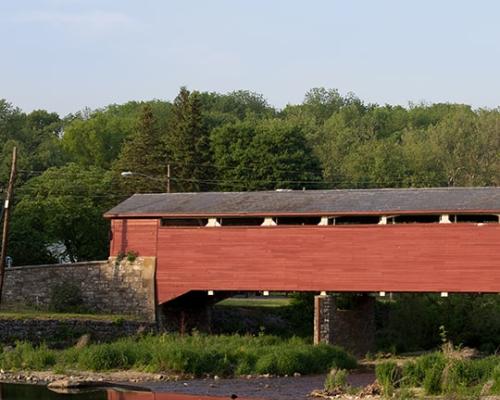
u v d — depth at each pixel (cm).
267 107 17962
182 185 9288
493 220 6012
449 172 11769
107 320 6200
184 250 6562
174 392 4531
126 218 6725
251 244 6391
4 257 6241
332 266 6169
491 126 12212
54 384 4625
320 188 9975
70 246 8406
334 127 13788
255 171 9569
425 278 5931
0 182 9588
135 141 9394
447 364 4319
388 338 6831
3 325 5800
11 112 13475
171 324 6681
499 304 6875
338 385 4572
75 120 13912
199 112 9538
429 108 16712
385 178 11344
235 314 7175
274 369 5244
